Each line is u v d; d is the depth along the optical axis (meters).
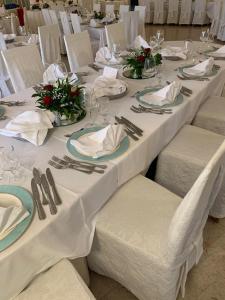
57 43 3.61
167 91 1.77
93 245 1.36
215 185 1.21
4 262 0.88
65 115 1.53
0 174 1.16
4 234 0.93
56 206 1.03
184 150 1.75
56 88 1.56
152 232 1.24
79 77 2.15
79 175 1.18
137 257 1.21
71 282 1.04
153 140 1.50
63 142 1.40
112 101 1.83
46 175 1.17
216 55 2.62
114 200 1.40
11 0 8.25
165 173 1.82
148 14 8.43
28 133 1.38
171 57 2.62
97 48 4.62
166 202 1.39
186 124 2.06
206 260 1.67
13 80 2.48
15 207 0.98
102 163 1.25
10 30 5.77
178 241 1.05
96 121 1.58
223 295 1.49
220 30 6.49
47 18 5.44
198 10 7.89
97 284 1.56
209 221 1.93
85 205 1.13
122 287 1.54
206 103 2.38
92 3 7.95
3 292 0.94
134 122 1.57
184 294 1.47
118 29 3.40
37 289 1.02
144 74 2.25
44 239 0.98
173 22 8.38
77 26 4.68
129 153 1.31
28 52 2.58
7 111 1.74
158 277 1.19
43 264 1.04
